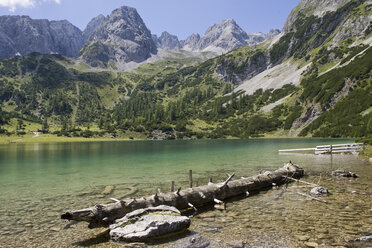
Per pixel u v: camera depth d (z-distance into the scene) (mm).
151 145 107500
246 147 81000
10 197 19469
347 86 174000
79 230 12445
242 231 11375
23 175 31078
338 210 13945
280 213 13828
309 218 12773
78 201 17984
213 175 27828
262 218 13109
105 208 12406
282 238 10375
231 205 16016
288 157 46438
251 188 19641
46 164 43219
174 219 11703
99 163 43281
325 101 175000
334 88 178875
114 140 179250
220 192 17094
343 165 33031
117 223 11898
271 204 15805
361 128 123875
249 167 33688
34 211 15727
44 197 19312
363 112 144000
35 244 10734
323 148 51812
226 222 12742
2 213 15344
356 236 10320
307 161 38781
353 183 21438
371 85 158875
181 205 14906
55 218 14352
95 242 10922
